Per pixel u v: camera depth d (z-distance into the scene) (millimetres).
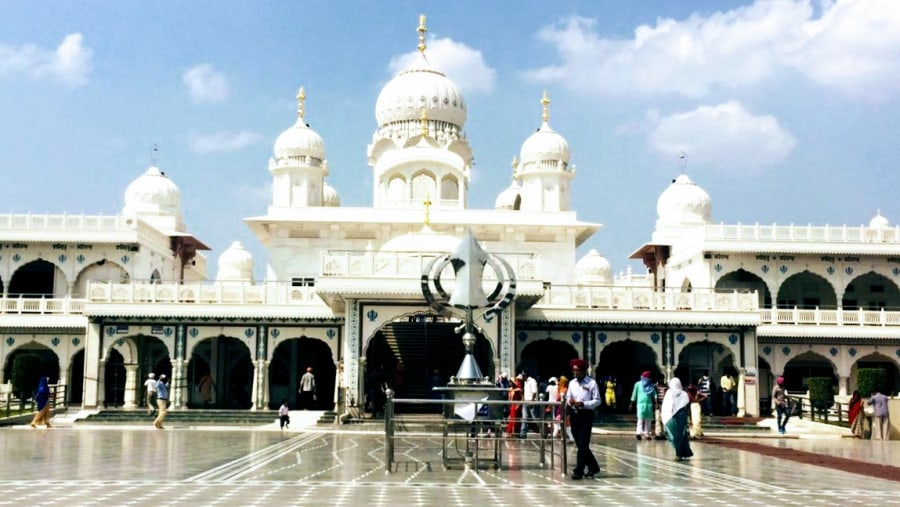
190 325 41719
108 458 20375
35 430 32031
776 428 36656
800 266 50656
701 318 41562
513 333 36906
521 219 50531
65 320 48125
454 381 20094
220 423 36938
